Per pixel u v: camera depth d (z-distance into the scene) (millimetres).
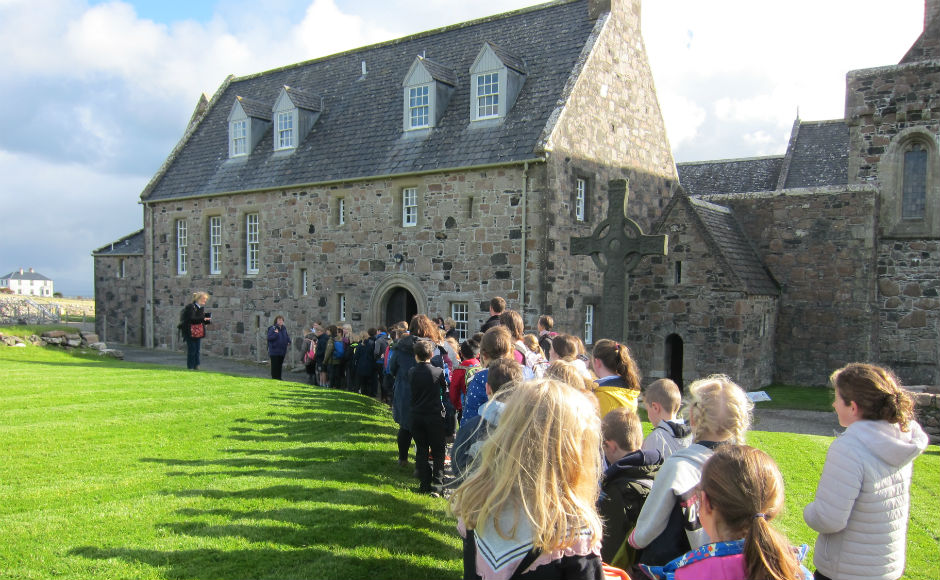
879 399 3604
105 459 7648
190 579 4762
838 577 3607
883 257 18328
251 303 24031
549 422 2602
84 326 37656
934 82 17516
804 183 24422
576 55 19219
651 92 22234
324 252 21906
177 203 26453
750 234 19656
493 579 2525
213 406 11125
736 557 2713
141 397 11555
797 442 10758
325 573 5055
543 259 17391
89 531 5422
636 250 12875
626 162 20734
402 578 5219
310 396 13094
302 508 6336
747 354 17141
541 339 9633
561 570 2559
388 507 6734
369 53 25234
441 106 20547
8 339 19219
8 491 6340
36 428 8820
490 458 2676
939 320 17672
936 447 11234
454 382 8422
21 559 4820
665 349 17750
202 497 6438
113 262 32219
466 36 22688
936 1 18781
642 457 4285
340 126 23172
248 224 24391
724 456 2859
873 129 18391
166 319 27109
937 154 17547
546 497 2520
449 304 19172
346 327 16641
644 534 3709
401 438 8594
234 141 25641
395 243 20219
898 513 3574
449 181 19062
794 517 7164
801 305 18875
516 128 18406
